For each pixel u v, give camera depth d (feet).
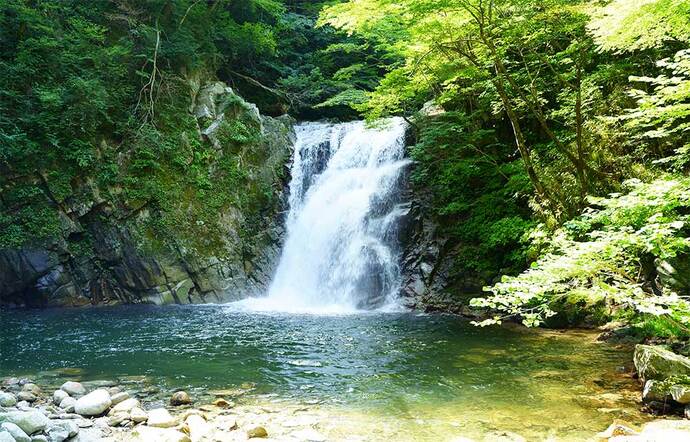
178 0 66.39
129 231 56.90
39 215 54.24
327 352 33.86
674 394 21.65
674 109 26.68
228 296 58.90
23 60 54.80
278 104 88.69
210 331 40.86
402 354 33.14
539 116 41.81
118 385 26.11
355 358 32.22
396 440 19.13
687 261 31.01
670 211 24.45
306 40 91.35
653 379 24.11
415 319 46.68
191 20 71.41
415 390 25.62
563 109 43.93
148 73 65.05
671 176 30.83
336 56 91.61
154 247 57.16
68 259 55.57
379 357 32.40
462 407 23.02
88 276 56.24
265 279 63.00
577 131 40.42
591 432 19.88
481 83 45.70
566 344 35.47
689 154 34.27
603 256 20.35
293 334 39.70
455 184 56.39
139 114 62.34
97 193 56.75
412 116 62.90
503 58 45.27
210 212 61.41
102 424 19.94
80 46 58.95
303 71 91.20
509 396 24.49
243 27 77.25
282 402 23.72
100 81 58.75
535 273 20.53
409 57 46.42
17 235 52.85
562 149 40.93
